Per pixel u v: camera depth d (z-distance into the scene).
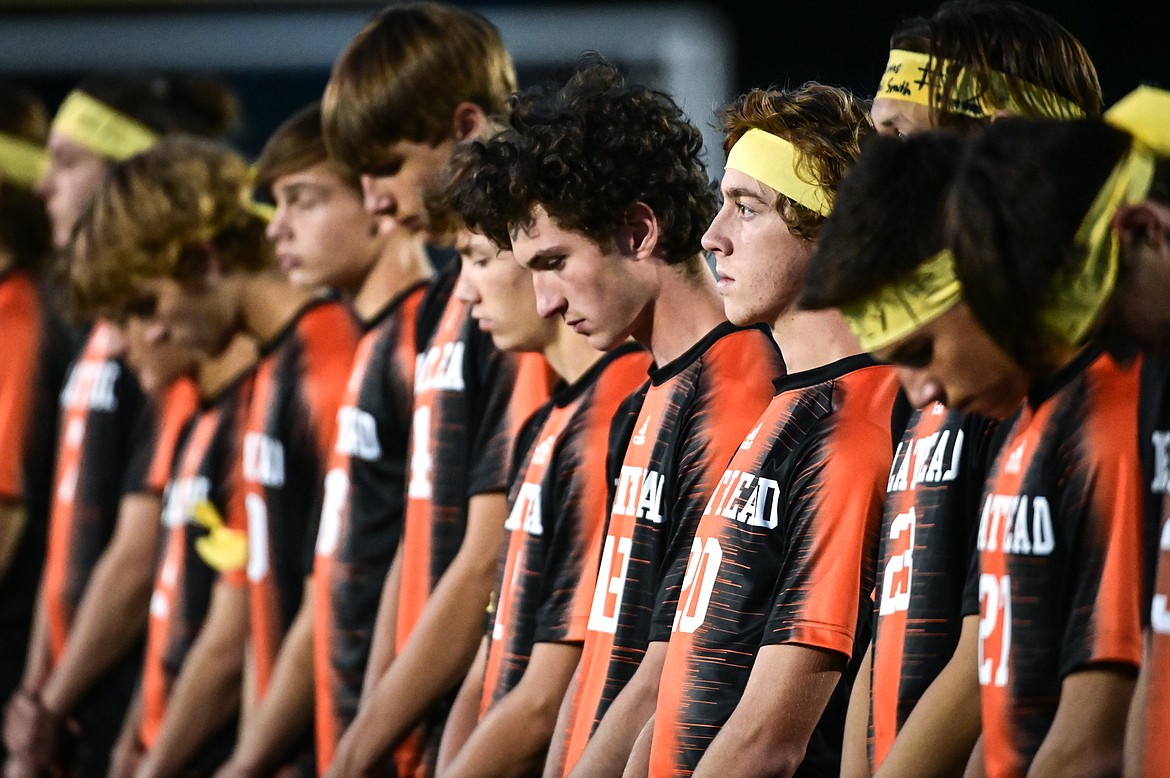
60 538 13.28
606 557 7.48
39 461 13.93
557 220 7.28
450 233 8.66
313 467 10.59
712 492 7.07
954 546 6.24
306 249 10.26
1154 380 5.46
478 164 7.74
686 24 20.12
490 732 7.78
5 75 20.73
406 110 9.20
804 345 6.83
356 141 9.31
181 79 14.55
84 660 12.47
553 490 7.98
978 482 6.21
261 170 10.40
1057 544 5.63
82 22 20.70
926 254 5.32
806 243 6.66
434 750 9.10
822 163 6.61
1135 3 18.48
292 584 10.59
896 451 6.59
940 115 6.72
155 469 12.40
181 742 10.97
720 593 6.74
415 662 8.75
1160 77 18.55
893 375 6.71
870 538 6.54
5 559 13.76
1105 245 5.19
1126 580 5.43
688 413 7.25
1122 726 5.40
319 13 20.45
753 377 7.24
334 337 10.74
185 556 11.49
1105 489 5.50
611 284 7.32
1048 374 5.67
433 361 9.31
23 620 13.86
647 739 6.92
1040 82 6.67
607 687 7.32
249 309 11.15
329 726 9.81
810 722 6.45
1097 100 6.85
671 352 7.43
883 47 19.98
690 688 6.73
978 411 5.57
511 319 8.20
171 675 11.46
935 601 6.24
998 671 5.78
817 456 6.61
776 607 6.55
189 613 11.45
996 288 5.15
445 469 9.12
